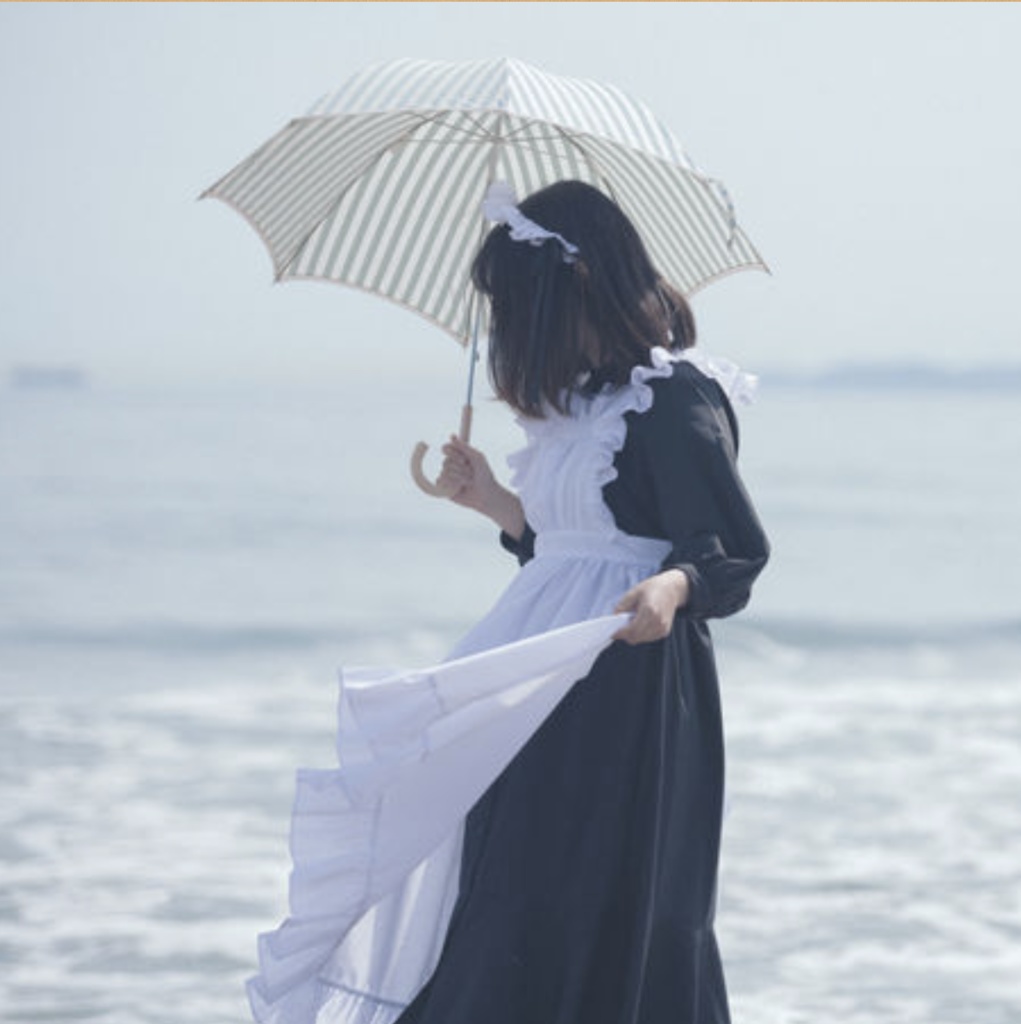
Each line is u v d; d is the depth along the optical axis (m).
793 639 26.25
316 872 4.46
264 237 5.29
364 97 4.70
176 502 47.28
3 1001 7.94
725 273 5.20
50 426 86.38
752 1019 7.77
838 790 13.53
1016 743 15.86
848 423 97.81
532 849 4.57
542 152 5.33
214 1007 7.89
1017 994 8.15
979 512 48.28
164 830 11.86
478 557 37.38
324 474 56.31
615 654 4.58
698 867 4.69
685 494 4.46
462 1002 4.57
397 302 5.50
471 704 4.32
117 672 22.69
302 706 18.30
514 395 4.70
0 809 12.57
